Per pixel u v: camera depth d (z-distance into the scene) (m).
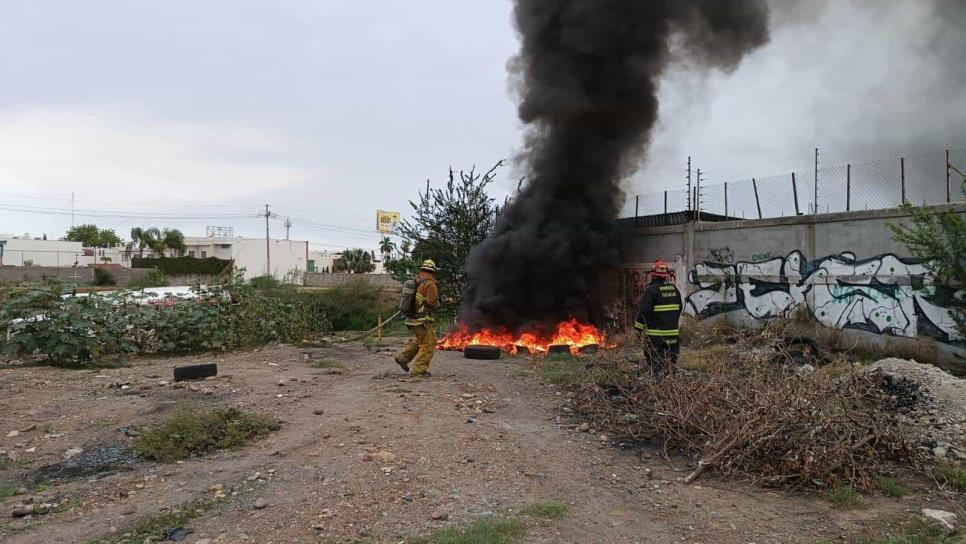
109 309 11.06
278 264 76.44
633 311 15.64
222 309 12.97
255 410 6.82
